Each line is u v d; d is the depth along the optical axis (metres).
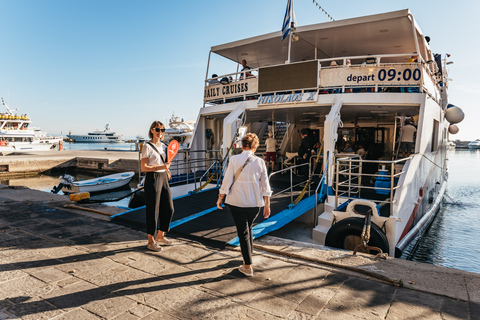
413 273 3.63
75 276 3.56
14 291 3.18
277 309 2.91
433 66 10.66
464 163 39.12
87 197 7.44
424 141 8.13
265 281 3.48
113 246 4.57
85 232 5.23
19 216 6.24
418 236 7.39
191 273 3.68
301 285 3.39
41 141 41.62
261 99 9.36
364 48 10.80
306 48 10.99
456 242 8.62
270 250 4.43
